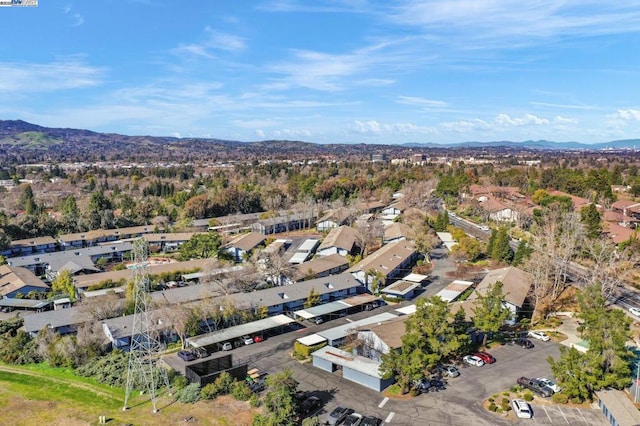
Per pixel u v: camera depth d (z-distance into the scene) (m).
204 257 114.06
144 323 64.62
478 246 108.69
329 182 192.75
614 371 49.44
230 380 54.88
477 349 63.97
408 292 87.75
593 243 96.62
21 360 64.38
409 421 47.22
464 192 188.38
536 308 75.56
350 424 46.28
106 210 155.88
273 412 46.12
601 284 68.56
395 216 156.25
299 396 51.22
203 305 70.69
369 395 52.84
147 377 56.28
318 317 77.25
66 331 72.44
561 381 51.66
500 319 62.59
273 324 70.44
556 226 105.06
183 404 52.09
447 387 54.03
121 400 53.94
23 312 83.56
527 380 53.88
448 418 47.66
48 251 133.25
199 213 166.50
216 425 47.84
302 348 62.88
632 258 92.25
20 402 54.03
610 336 50.16
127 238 142.25
